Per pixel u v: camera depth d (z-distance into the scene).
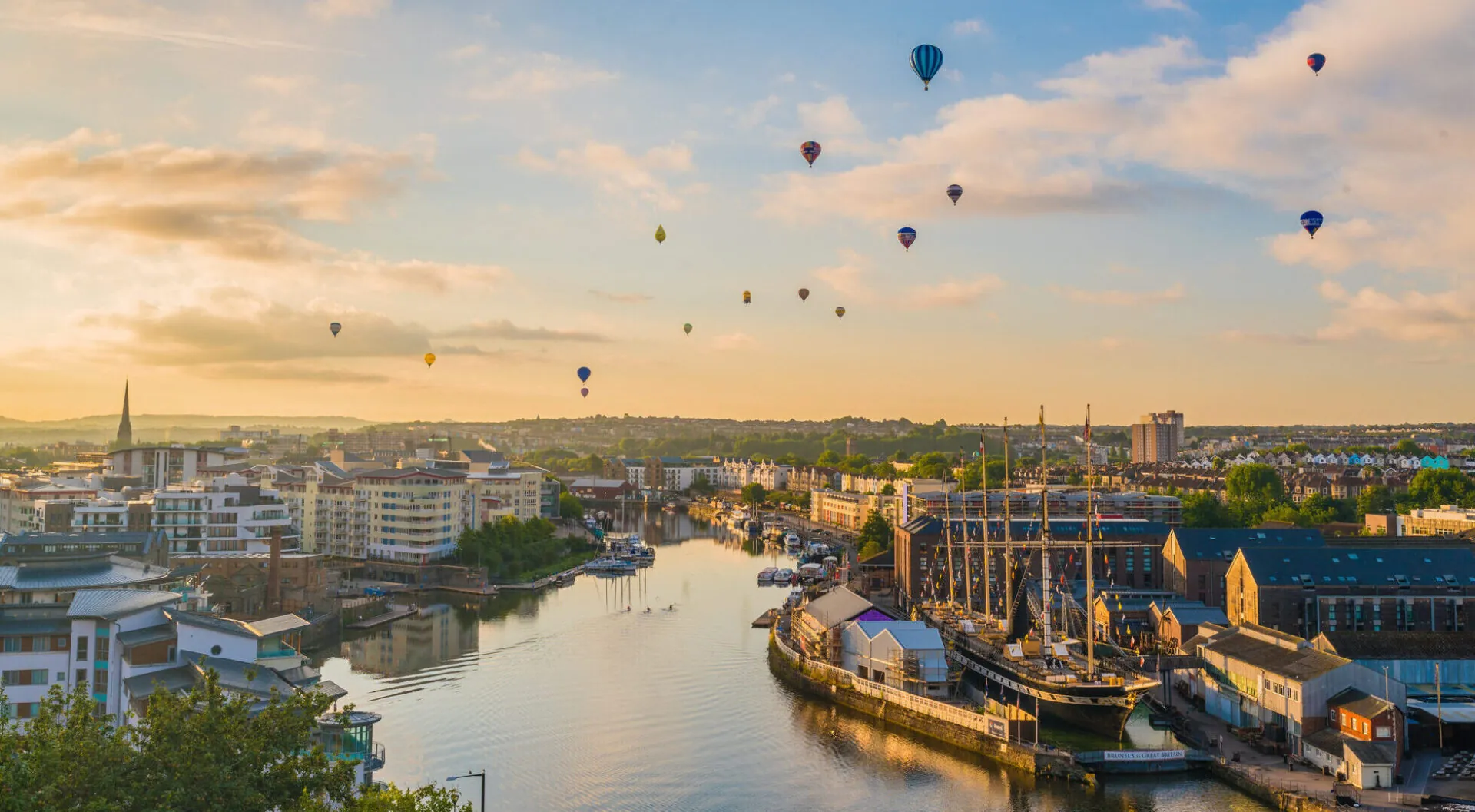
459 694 189.88
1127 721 171.62
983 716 159.62
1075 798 140.12
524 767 152.50
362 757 120.69
